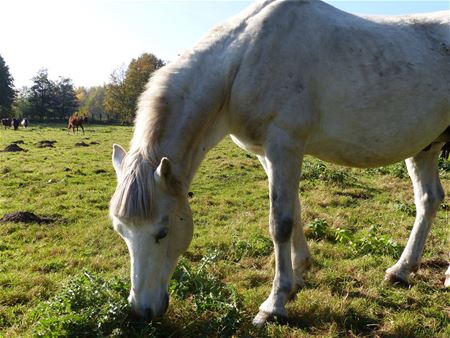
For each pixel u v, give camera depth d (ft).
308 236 17.33
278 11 10.29
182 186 9.21
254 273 13.39
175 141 9.38
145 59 167.43
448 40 11.14
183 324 9.96
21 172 33.55
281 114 9.85
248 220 20.74
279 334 9.63
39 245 16.88
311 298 11.37
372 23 10.96
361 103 10.34
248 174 33.94
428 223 12.70
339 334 9.96
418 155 12.58
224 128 10.61
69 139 68.44
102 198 25.82
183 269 11.84
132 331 9.28
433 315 10.96
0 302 11.55
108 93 171.42
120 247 16.53
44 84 207.82
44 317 9.75
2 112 199.93
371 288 12.32
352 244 15.79
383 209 22.66
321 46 10.16
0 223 19.67
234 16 11.06
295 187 10.20
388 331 10.15
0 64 200.34
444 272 13.79
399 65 10.45
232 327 9.70
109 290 10.38
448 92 10.98
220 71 10.01
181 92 9.71
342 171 32.09
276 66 9.87
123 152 9.70
